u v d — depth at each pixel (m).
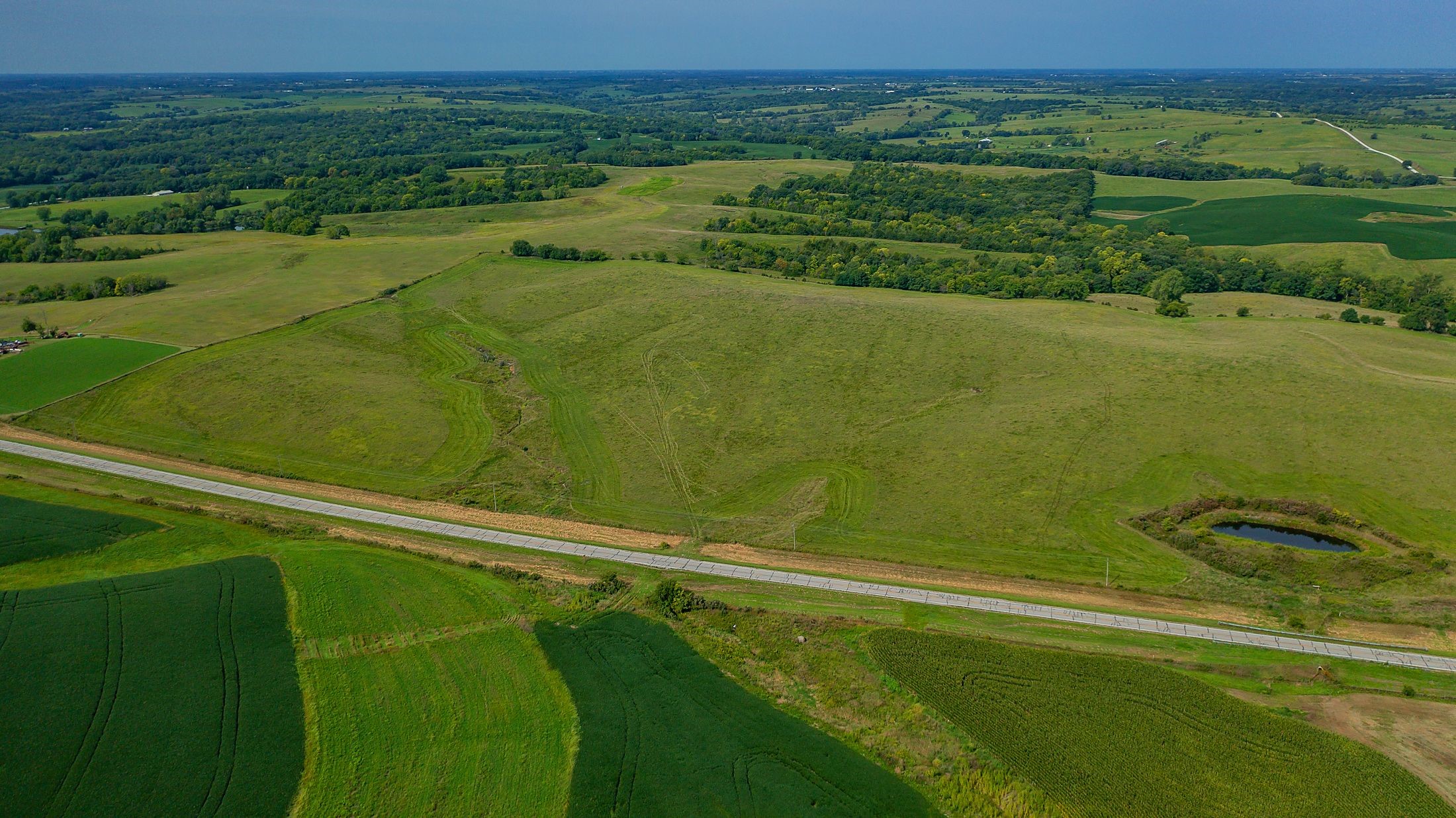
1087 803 45.28
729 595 63.19
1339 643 56.34
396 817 44.62
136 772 46.56
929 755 48.75
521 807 45.38
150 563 67.25
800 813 44.97
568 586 64.56
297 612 60.75
